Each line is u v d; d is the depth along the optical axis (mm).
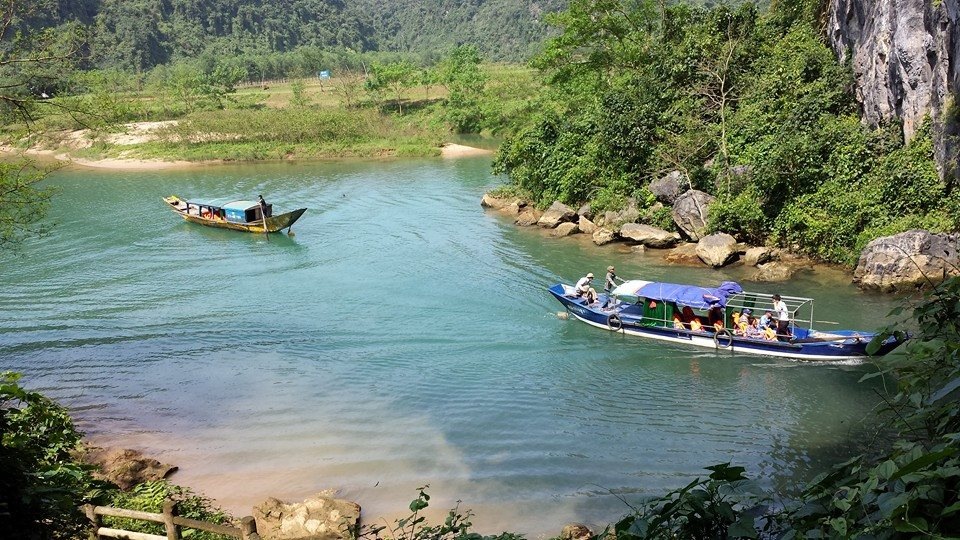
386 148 63094
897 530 3922
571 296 21625
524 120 45656
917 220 22297
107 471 12812
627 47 40094
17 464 6664
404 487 12609
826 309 20500
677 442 13992
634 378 17281
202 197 44719
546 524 11297
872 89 26531
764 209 26672
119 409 16250
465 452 13828
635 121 31562
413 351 19344
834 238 24266
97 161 62406
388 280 25875
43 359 19391
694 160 30250
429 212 37625
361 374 17891
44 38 14375
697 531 5203
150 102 84875
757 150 28391
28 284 26656
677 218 28156
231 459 13859
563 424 14938
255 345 20094
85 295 25234
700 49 34188
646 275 24781
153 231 35281
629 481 12555
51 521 7379
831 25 31438
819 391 16062
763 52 33906
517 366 18188
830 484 5207
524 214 33812
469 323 21391
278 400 16500
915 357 5766
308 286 25562
